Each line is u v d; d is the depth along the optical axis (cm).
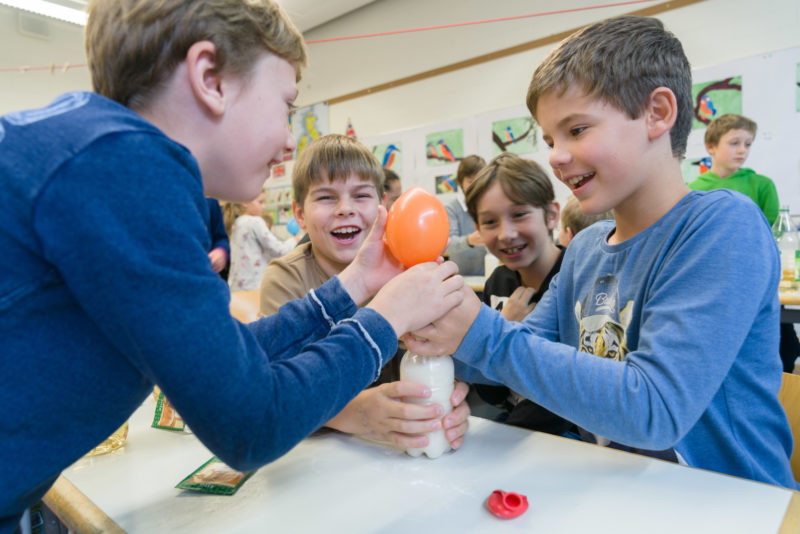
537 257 124
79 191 33
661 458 66
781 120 255
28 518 66
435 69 376
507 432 65
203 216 40
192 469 57
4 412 36
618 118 63
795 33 249
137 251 33
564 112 65
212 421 35
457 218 283
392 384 61
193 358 34
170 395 35
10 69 398
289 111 51
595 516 45
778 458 65
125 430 65
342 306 60
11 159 35
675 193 69
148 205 34
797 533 41
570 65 63
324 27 440
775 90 255
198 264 36
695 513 45
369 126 421
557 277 92
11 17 410
